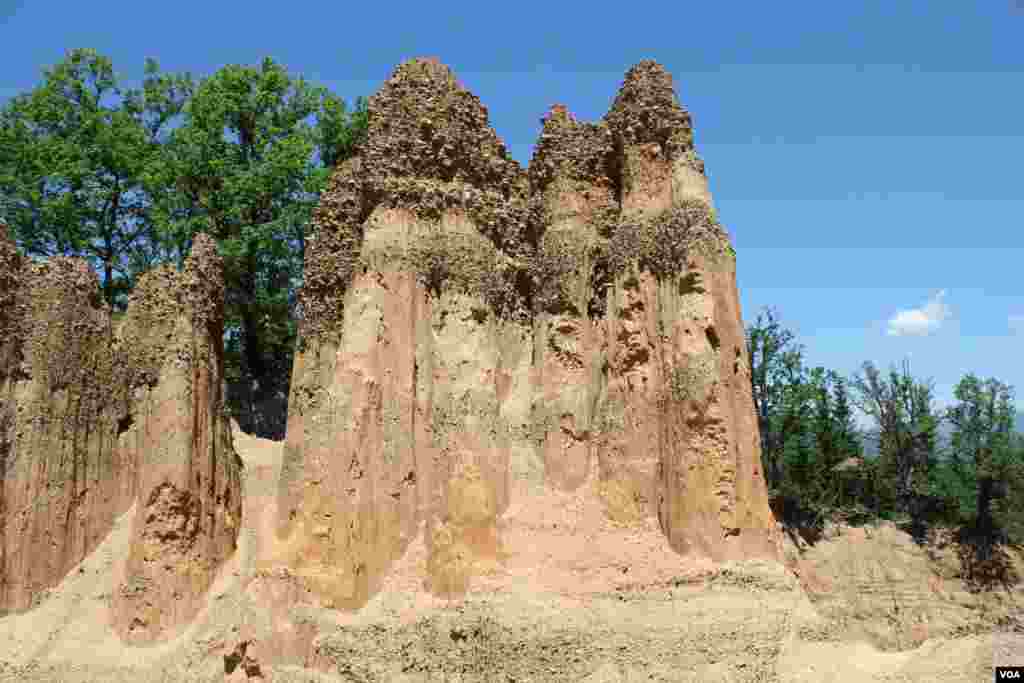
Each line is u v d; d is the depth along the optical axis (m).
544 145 32.81
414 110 32.06
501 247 31.80
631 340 29.50
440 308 30.48
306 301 32.03
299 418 31.17
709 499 26.75
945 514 52.28
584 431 29.77
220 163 45.00
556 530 28.12
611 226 31.72
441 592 26.92
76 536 30.89
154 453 29.81
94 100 49.25
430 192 31.23
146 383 33.16
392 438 28.95
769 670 23.94
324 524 27.95
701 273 28.44
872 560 48.19
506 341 30.97
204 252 32.84
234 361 46.75
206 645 27.66
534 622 25.17
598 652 24.70
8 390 31.14
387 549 28.12
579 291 30.89
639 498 28.25
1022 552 50.00
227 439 32.25
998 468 51.69
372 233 30.84
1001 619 43.41
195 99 47.31
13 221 45.62
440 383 29.58
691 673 24.03
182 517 29.62
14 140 47.09
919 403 55.91
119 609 28.80
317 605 27.00
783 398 52.50
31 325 31.97
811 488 50.97
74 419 31.62
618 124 32.03
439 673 25.25
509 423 29.77
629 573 26.70
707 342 27.86
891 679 23.44
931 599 45.66
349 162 33.38
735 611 25.00
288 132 48.16
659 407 28.73
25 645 28.38
